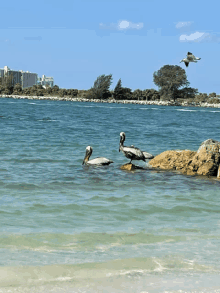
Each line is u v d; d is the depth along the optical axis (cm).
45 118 5569
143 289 556
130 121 5728
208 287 566
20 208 974
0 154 1891
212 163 1548
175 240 770
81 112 8281
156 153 2216
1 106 9731
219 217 959
